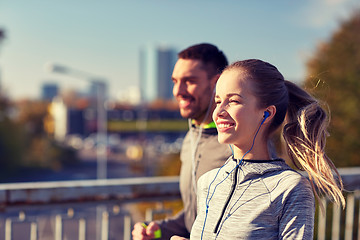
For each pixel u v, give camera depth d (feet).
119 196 7.04
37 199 6.53
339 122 33.24
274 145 4.32
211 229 3.52
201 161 4.99
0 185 6.58
